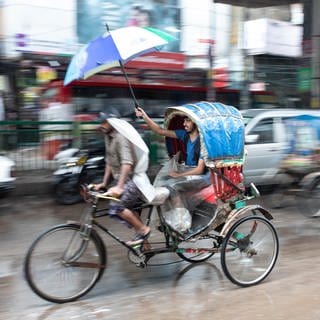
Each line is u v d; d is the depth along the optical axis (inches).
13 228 298.0
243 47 778.8
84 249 182.4
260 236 204.5
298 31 807.1
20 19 617.3
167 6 723.4
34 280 175.2
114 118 189.0
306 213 327.9
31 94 585.9
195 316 167.8
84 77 210.4
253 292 191.0
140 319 165.6
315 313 170.1
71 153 396.5
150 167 424.8
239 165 201.9
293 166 339.3
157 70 666.2
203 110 197.5
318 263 229.1
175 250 198.7
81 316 168.4
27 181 400.2
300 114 398.3
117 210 186.9
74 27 655.1
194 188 199.2
